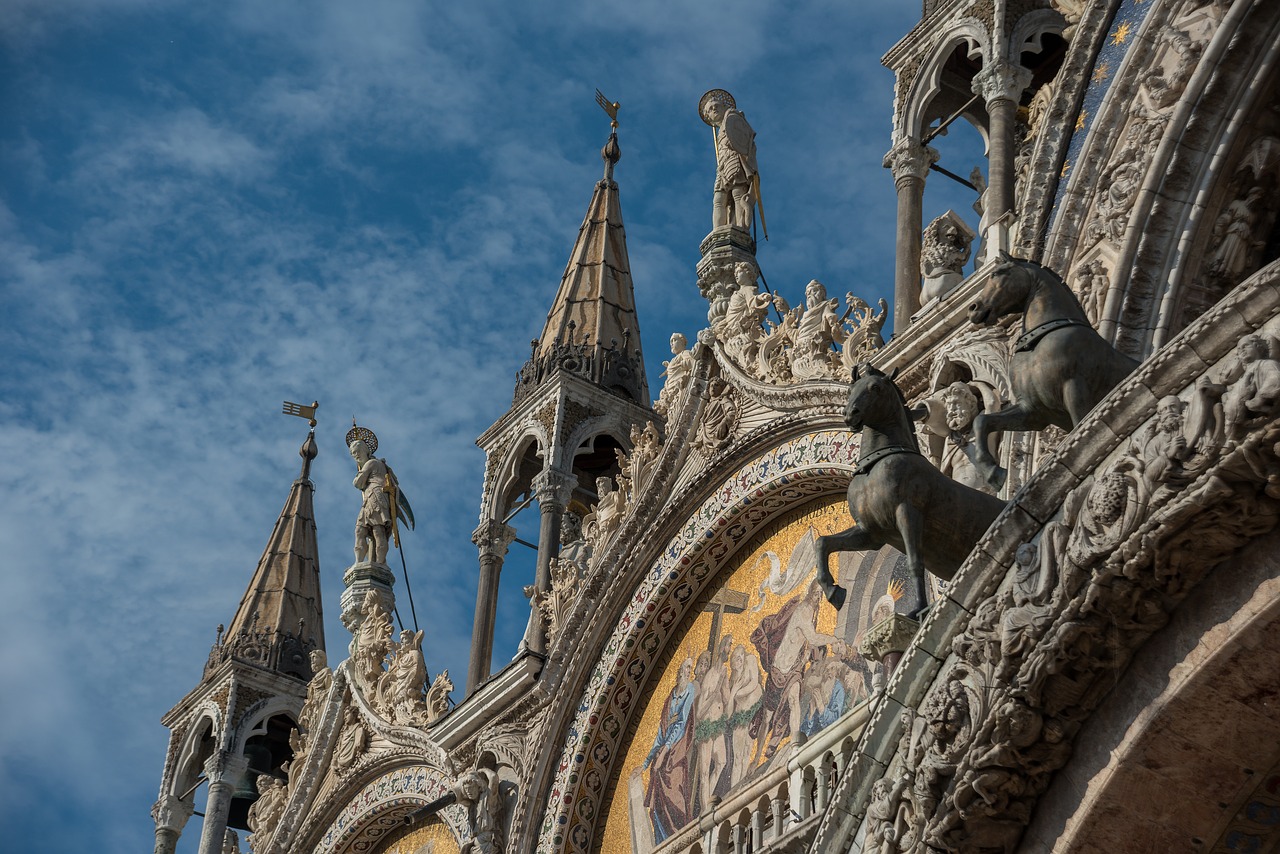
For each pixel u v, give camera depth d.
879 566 20.84
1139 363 14.70
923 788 13.99
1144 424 12.95
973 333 18.94
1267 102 16.56
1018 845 13.86
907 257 21.48
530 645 25.61
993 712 13.48
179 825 34.34
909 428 16.06
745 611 22.88
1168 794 13.20
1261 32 16.42
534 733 25.03
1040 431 17.20
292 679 34.22
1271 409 12.09
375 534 31.89
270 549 36.47
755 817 21.12
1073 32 19.22
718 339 23.81
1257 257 16.67
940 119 23.20
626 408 28.62
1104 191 17.28
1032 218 18.03
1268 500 12.38
